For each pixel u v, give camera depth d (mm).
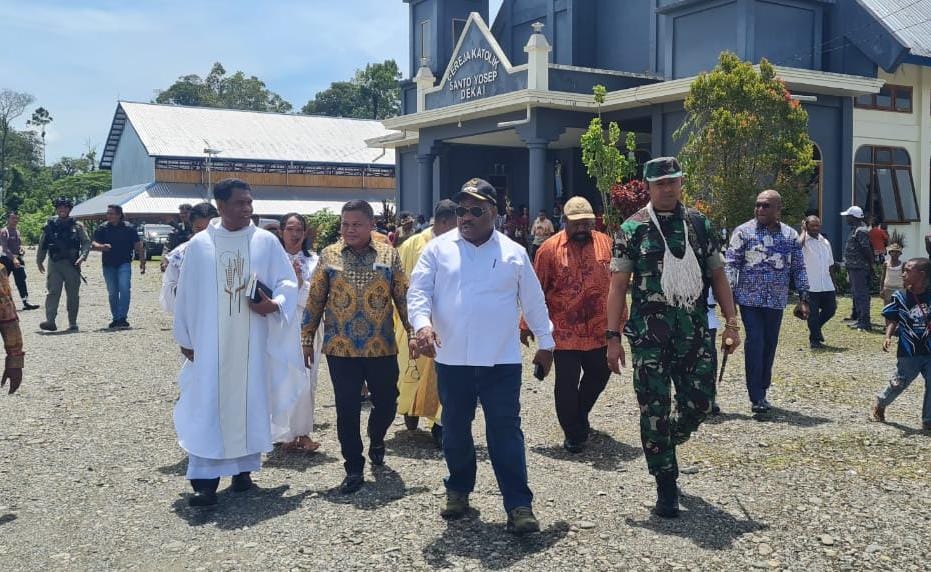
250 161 50062
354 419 5523
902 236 19859
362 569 4262
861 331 12555
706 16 20391
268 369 5590
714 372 4918
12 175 78250
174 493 5523
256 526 4891
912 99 22016
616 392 8383
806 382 8734
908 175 21938
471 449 4945
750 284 7203
